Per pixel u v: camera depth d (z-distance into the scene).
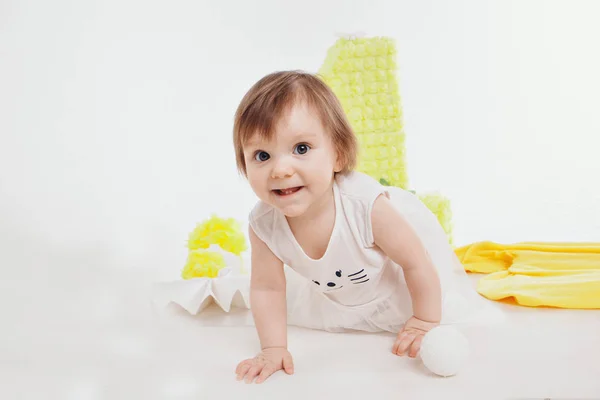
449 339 0.95
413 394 0.90
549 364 0.97
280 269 1.10
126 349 1.16
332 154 1.00
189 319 1.30
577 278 1.27
